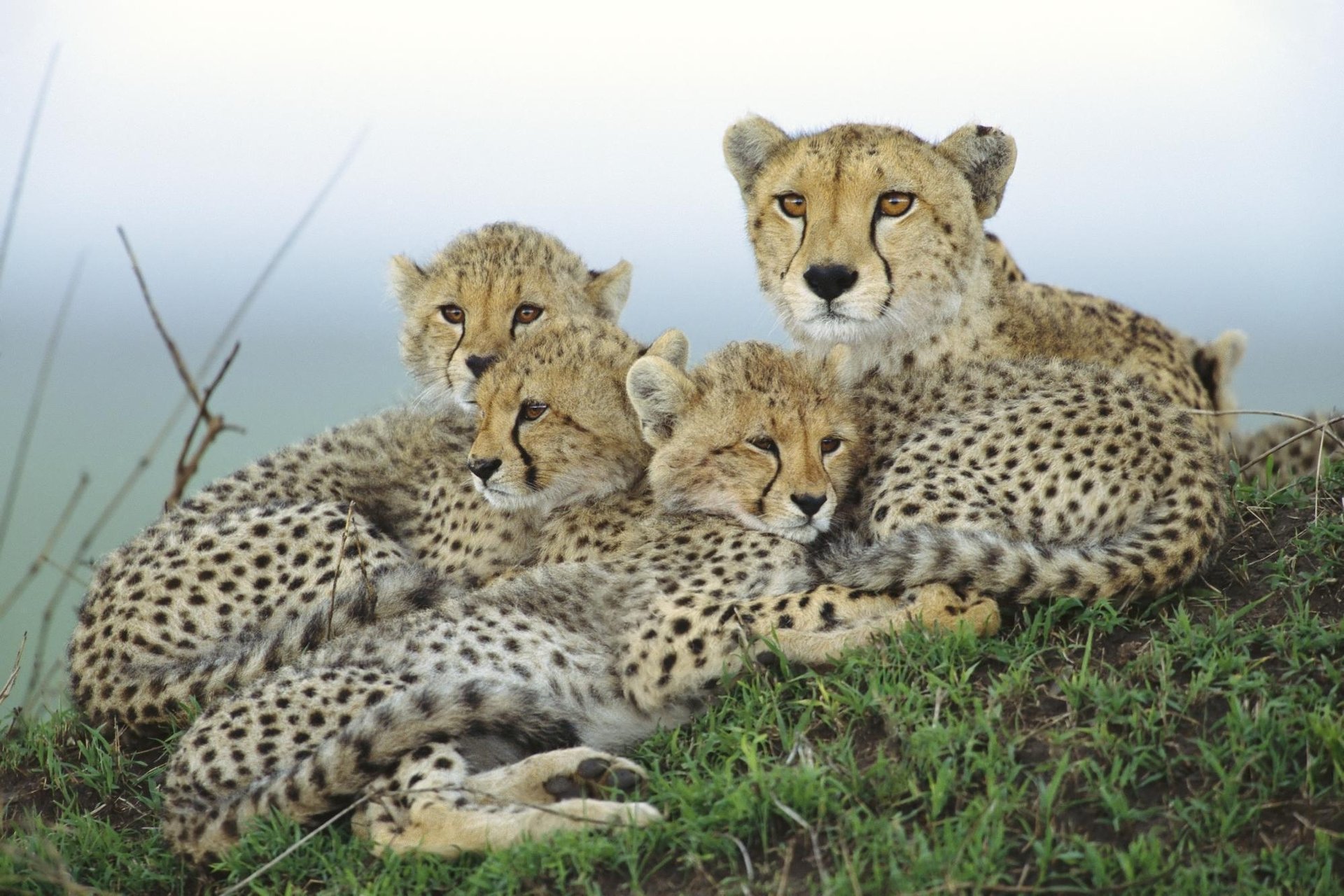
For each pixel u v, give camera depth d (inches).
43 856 320.5
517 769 315.3
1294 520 382.0
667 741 333.4
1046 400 378.6
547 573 377.7
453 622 362.6
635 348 448.8
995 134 438.6
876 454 404.8
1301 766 279.9
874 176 417.7
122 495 395.5
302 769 314.0
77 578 435.2
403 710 315.3
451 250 536.1
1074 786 283.1
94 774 364.2
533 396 423.5
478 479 423.5
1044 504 356.8
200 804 328.5
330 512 427.8
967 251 434.3
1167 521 349.1
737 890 271.4
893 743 303.6
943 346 433.4
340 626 376.2
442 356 515.5
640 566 380.8
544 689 355.6
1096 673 316.8
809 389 394.3
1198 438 374.9
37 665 384.2
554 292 518.6
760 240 445.7
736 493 389.1
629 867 283.1
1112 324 498.0
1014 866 267.1
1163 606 345.4
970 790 286.5
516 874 284.7
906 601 348.5
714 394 396.5
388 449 496.7
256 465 485.7
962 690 313.4
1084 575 335.9
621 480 432.5
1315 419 495.5
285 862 310.0
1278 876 256.2
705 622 346.9
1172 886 255.9
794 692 333.1
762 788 286.5
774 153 452.4
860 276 410.6
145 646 404.2
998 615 339.9
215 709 343.9
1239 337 547.2
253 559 415.5
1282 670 308.8
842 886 258.8
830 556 362.3
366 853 310.5
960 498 360.8
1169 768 283.0
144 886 326.6
